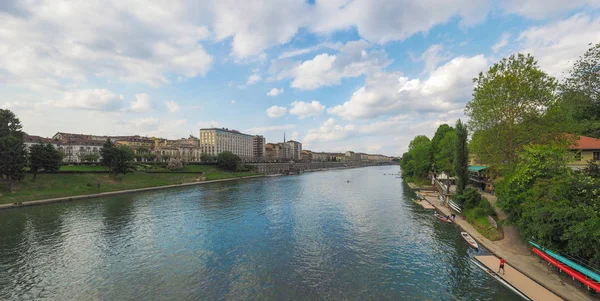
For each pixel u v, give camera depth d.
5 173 70.31
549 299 22.19
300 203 71.94
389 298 24.48
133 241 41.25
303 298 24.75
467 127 50.44
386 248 36.62
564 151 32.75
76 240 41.84
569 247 23.44
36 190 77.06
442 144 89.75
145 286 27.44
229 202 74.25
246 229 47.03
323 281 27.83
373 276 28.70
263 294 25.52
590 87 36.94
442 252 34.50
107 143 102.62
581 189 25.20
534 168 29.62
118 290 26.75
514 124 40.56
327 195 86.50
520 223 29.28
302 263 32.38
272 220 53.22
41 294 26.23
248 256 34.78
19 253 36.59
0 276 29.94
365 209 62.09
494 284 25.83
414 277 28.23
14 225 50.44
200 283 27.86
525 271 26.80
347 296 24.97
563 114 38.72
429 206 62.84
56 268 31.92
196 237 42.84
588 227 21.62
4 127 82.06
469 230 41.62
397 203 68.62
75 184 88.06
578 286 23.27
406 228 45.53
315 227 47.62
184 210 63.47
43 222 52.56
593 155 43.44
